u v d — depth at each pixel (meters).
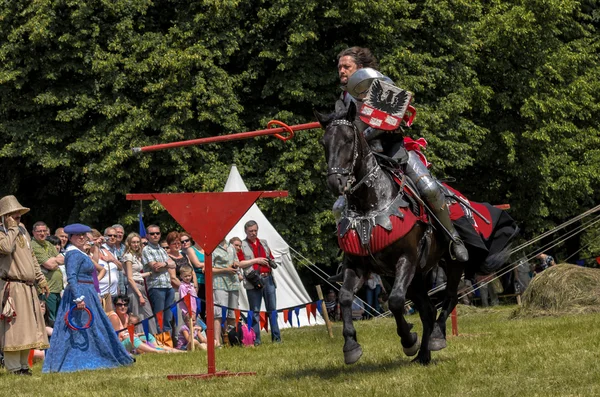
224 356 13.41
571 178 32.06
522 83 31.58
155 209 26.36
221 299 16.59
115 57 26.53
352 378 9.18
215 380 9.98
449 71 29.84
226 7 26.73
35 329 11.91
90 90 27.41
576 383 8.16
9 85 27.19
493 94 31.31
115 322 15.24
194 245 17.73
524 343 11.73
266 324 16.58
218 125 28.20
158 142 26.89
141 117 26.50
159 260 16.17
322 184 27.72
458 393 8.00
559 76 32.00
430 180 9.32
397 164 9.34
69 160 27.12
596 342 10.95
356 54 9.63
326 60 28.20
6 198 11.95
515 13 30.98
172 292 16.28
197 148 27.09
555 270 19.94
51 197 31.73
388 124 9.01
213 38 27.22
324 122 8.88
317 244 27.77
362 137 8.98
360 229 8.93
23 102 27.41
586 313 18.64
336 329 19.47
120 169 26.61
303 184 27.25
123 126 26.45
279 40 28.23
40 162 27.02
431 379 8.68
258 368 11.20
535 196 32.44
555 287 19.48
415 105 28.20
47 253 15.20
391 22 28.38
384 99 9.01
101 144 26.52
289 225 27.64
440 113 28.28
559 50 32.91
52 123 27.73
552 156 32.22
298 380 9.35
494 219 10.61
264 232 21.91
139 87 27.48
